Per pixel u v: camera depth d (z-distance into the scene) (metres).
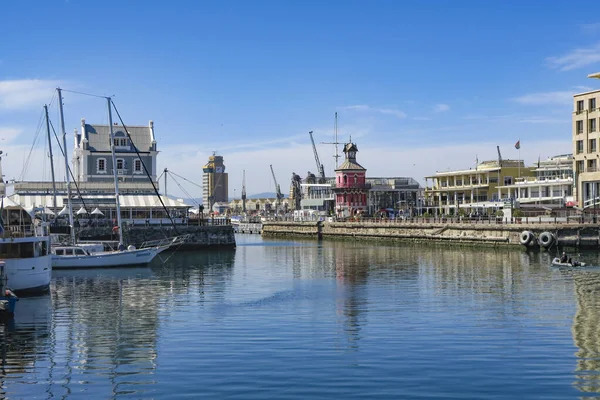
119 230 87.94
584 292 54.81
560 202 140.50
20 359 34.47
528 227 101.56
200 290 59.78
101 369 32.38
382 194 193.12
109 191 123.88
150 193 127.44
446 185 185.25
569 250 97.94
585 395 27.61
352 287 60.59
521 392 28.03
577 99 123.88
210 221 119.31
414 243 128.12
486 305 48.94
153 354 35.00
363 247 121.19
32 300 54.12
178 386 29.50
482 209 165.12
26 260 55.72
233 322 43.38
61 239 95.62
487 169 168.50
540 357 33.25
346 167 189.50
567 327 40.47
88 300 53.97
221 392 28.56
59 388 29.61
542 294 54.03
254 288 60.97
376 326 41.41
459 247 113.12
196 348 36.09
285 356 34.06
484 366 31.78
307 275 71.75
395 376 30.38
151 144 138.50
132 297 55.50
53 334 40.44
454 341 36.91
